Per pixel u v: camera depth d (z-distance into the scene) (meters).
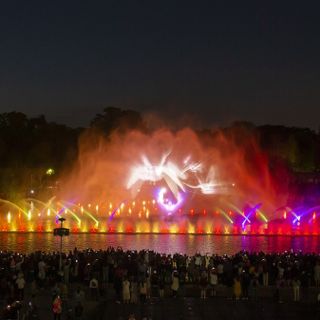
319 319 55.03
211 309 57.41
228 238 116.38
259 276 63.38
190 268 65.44
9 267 62.84
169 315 55.91
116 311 56.66
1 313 51.69
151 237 116.06
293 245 106.94
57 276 62.53
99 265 63.81
